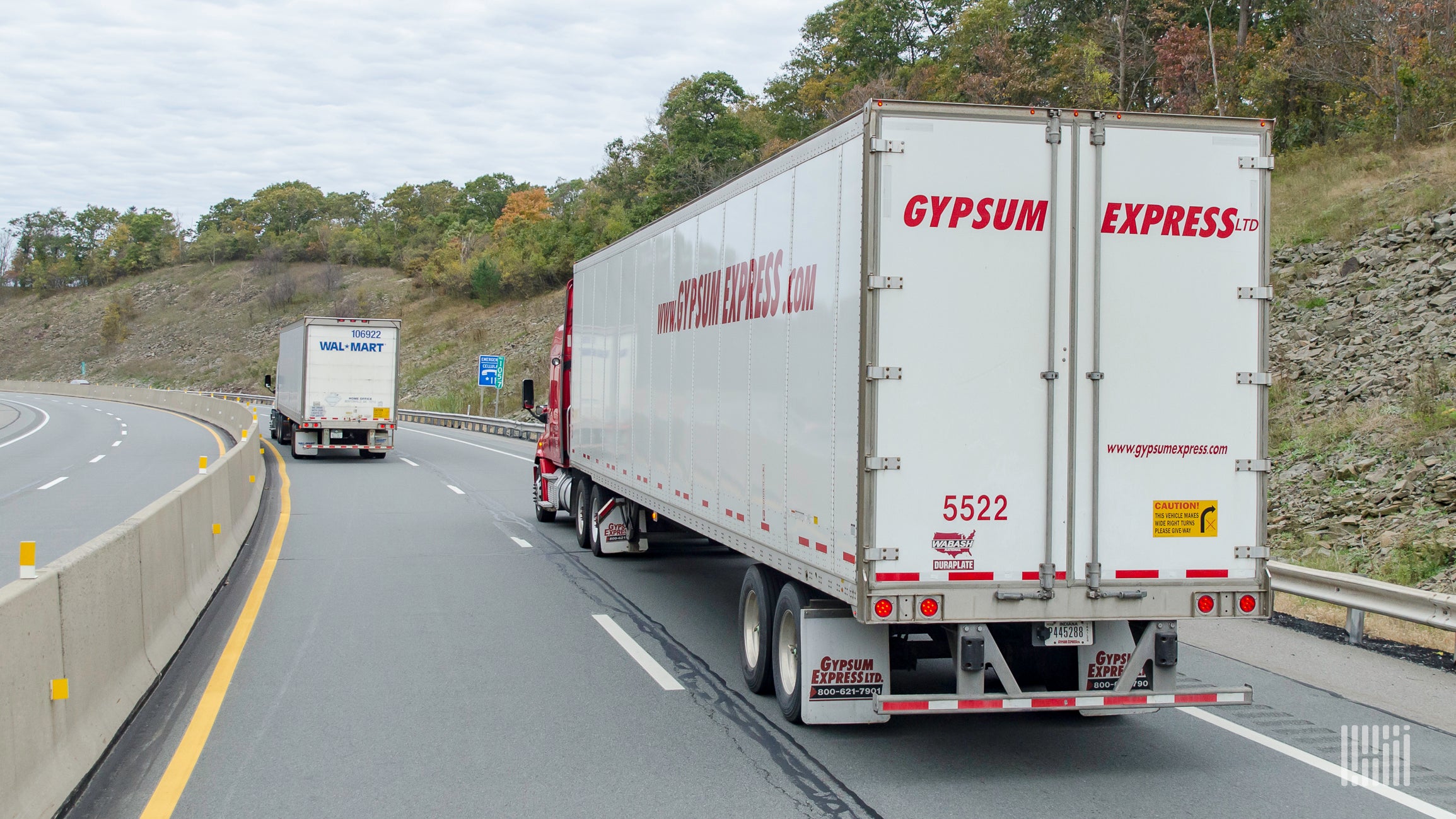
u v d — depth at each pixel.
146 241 151.88
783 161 7.02
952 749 6.48
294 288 115.81
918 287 5.70
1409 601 8.19
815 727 6.91
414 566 13.34
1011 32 49.41
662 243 10.07
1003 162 5.80
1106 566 5.92
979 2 58.34
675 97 77.12
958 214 5.75
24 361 124.19
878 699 5.79
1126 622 6.45
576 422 14.77
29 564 5.32
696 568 13.50
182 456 30.28
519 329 72.69
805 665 6.46
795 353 6.70
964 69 49.12
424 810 5.31
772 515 7.09
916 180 5.70
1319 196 26.34
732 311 7.98
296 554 14.16
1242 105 39.22
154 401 67.94
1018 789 5.72
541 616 10.41
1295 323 20.80
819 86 69.62
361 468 28.42
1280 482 15.64
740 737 6.65
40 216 158.75
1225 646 8.99
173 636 8.65
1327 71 34.28
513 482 24.98
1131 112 5.96
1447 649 8.77
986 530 5.76
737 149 68.69
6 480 23.38
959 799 5.55
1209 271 6.05
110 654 6.58
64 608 5.60
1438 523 12.65
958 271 5.74
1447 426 14.87
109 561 6.66
